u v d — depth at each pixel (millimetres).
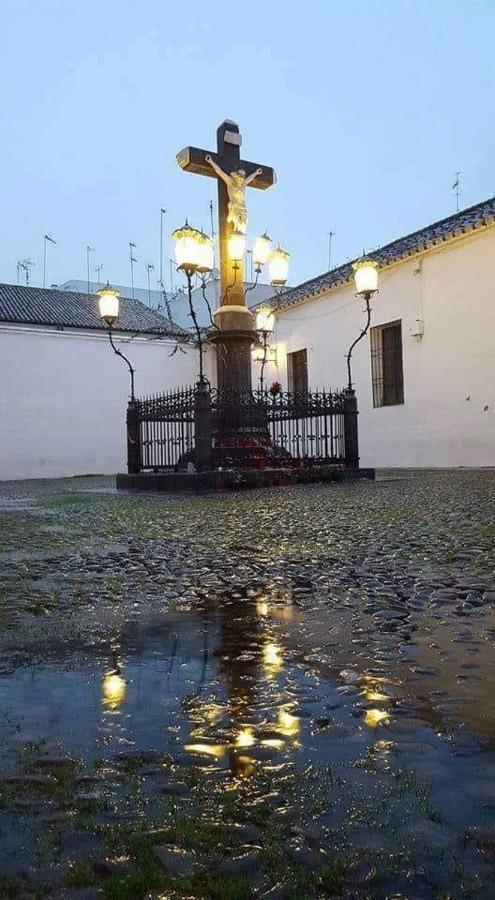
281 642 2258
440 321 14359
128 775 1360
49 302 20688
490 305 13234
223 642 2271
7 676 1972
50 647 2250
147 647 2232
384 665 1998
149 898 991
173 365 20578
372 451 16281
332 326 17594
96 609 2758
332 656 2094
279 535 4664
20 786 1318
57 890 1009
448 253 14133
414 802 1225
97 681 1920
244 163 10688
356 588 3002
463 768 1355
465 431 13836
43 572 3572
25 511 7270
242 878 1028
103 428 19281
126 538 4789
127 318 20922
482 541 4074
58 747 1494
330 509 6219
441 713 1640
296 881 1019
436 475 11133
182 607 2760
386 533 4559
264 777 1339
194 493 8812
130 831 1158
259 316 12953
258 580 3236
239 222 10391
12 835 1153
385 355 16234
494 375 13203
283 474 9586
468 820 1161
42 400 18391
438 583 3029
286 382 19312
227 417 9945
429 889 992
